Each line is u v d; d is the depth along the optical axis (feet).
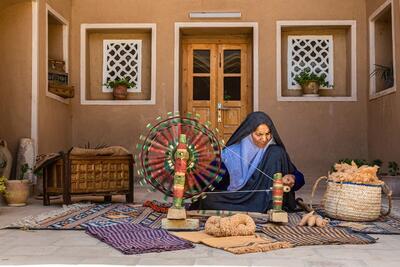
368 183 15.02
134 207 18.30
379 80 26.61
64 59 27.37
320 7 27.73
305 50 28.63
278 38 27.78
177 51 28.04
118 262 9.96
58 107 26.30
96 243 11.85
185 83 29.35
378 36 26.76
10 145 23.24
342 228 13.66
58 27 27.35
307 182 27.43
